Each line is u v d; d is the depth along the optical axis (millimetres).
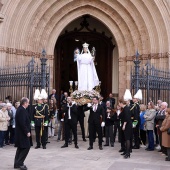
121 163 9758
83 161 10047
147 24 19953
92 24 24828
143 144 13289
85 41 25109
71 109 12617
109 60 24844
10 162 9727
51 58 21125
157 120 11602
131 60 21094
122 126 11156
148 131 12180
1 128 12281
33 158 10422
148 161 10109
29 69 15242
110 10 21125
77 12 21359
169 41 19188
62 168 9047
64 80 25812
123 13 20797
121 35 21406
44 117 12406
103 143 14000
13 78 16312
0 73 17500
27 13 19562
